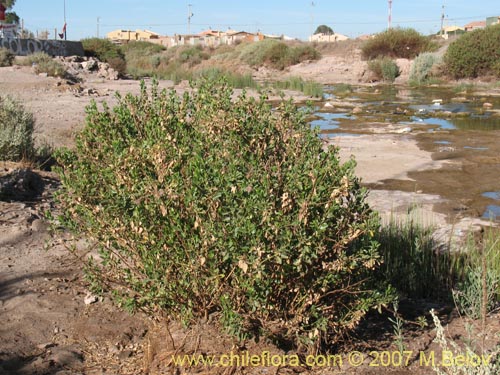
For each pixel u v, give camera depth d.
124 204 3.83
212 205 3.52
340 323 3.89
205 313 3.88
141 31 124.31
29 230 6.49
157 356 4.04
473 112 22.50
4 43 44.12
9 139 9.27
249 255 3.45
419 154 12.90
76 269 5.58
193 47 66.50
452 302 5.13
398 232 6.18
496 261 5.55
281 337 3.93
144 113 4.83
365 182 10.20
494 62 38.06
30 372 3.90
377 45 49.69
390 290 4.09
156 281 3.74
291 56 51.50
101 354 4.18
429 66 40.78
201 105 4.75
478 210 8.51
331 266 3.62
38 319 4.61
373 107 24.36
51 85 26.20
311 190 3.55
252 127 4.20
